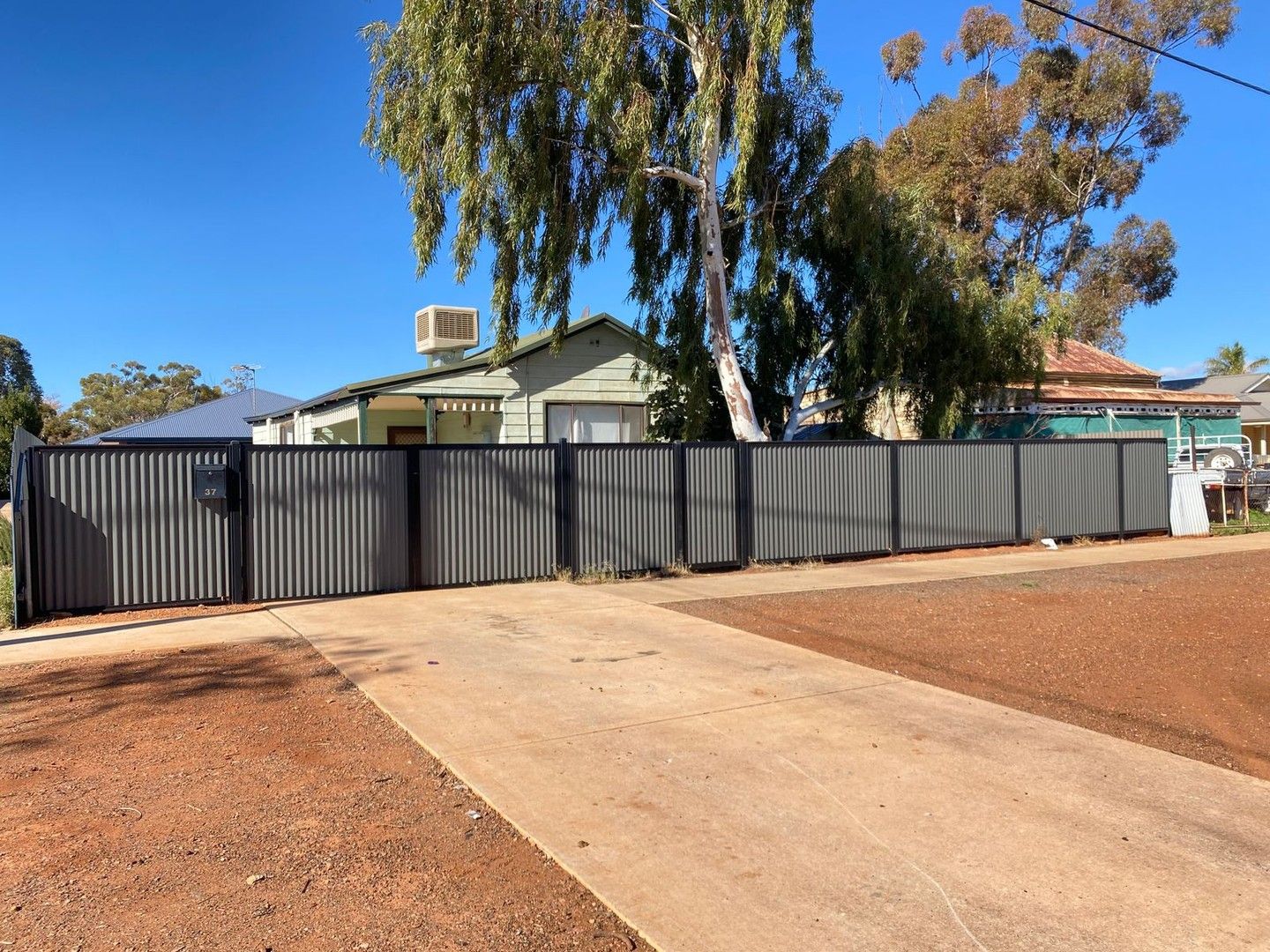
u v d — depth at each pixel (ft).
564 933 11.33
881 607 33.83
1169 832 14.23
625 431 66.85
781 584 39.73
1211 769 17.07
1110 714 20.63
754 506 45.85
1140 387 103.24
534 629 29.48
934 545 51.88
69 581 31.91
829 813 14.90
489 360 55.77
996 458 54.13
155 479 33.27
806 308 61.26
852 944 10.98
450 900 12.08
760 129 53.98
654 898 12.07
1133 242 126.41
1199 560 48.60
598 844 13.67
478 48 43.88
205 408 115.24
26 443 31.96
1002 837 14.03
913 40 121.80
